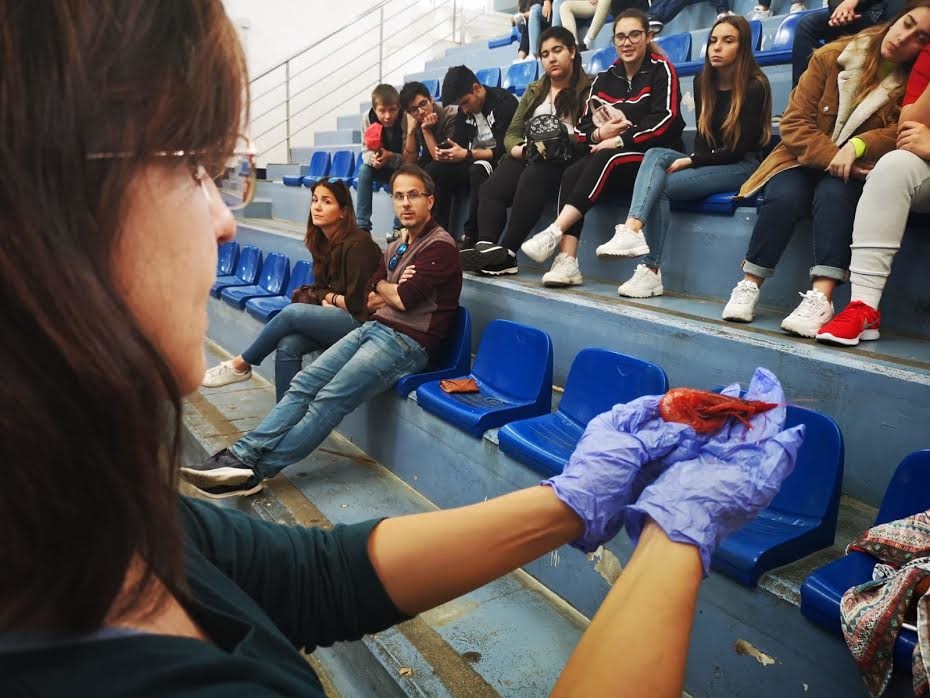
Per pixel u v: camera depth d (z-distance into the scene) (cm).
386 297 257
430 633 176
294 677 39
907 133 190
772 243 216
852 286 200
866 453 172
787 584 133
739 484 53
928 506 130
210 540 55
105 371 24
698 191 259
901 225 192
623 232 251
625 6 507
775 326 215
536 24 559
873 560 130
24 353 23
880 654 110
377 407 274
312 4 848
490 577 58
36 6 22
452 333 271
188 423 318
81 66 23
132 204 26
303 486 258
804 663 129
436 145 372
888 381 165
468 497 226
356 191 511
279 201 594
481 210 332
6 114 22
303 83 860
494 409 220
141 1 24
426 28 912
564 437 202
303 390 254
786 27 371
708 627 146
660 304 248
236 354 426
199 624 37
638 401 65
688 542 49
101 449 24
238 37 28
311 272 390
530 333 235
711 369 206
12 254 22
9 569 24
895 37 199
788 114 221
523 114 338
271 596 56
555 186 313
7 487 23
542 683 161
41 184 23
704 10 500
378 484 261
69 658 27
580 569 185
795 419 155
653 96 293
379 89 436
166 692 29
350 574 58
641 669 41
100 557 25
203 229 30
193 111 26
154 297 28
